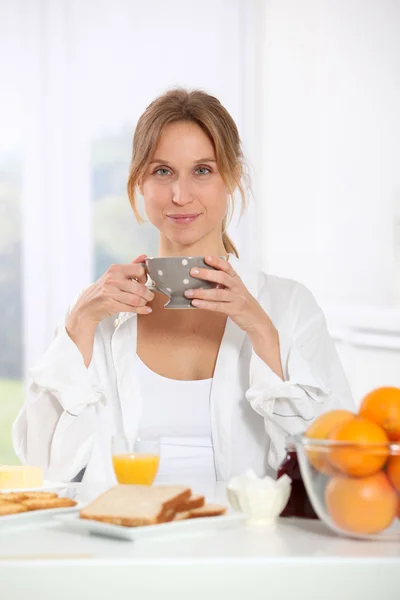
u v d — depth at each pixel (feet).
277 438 6.27
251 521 4.42
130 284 6.19
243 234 15.37
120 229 15.81
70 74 15.80
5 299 15.88
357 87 12.32
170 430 6.62
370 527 3.98
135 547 3.86
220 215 6.79
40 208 15.83
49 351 6.35
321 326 7.00
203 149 6.56
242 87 15.51
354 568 3.63
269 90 15.02
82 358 6.32
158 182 6.69
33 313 15.85
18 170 15.88
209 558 3.60
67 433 6.39
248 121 15.48
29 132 15.83
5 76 15.85
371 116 11.89
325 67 13.23
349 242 12.49
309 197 13.75
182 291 5.83
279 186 14.71
